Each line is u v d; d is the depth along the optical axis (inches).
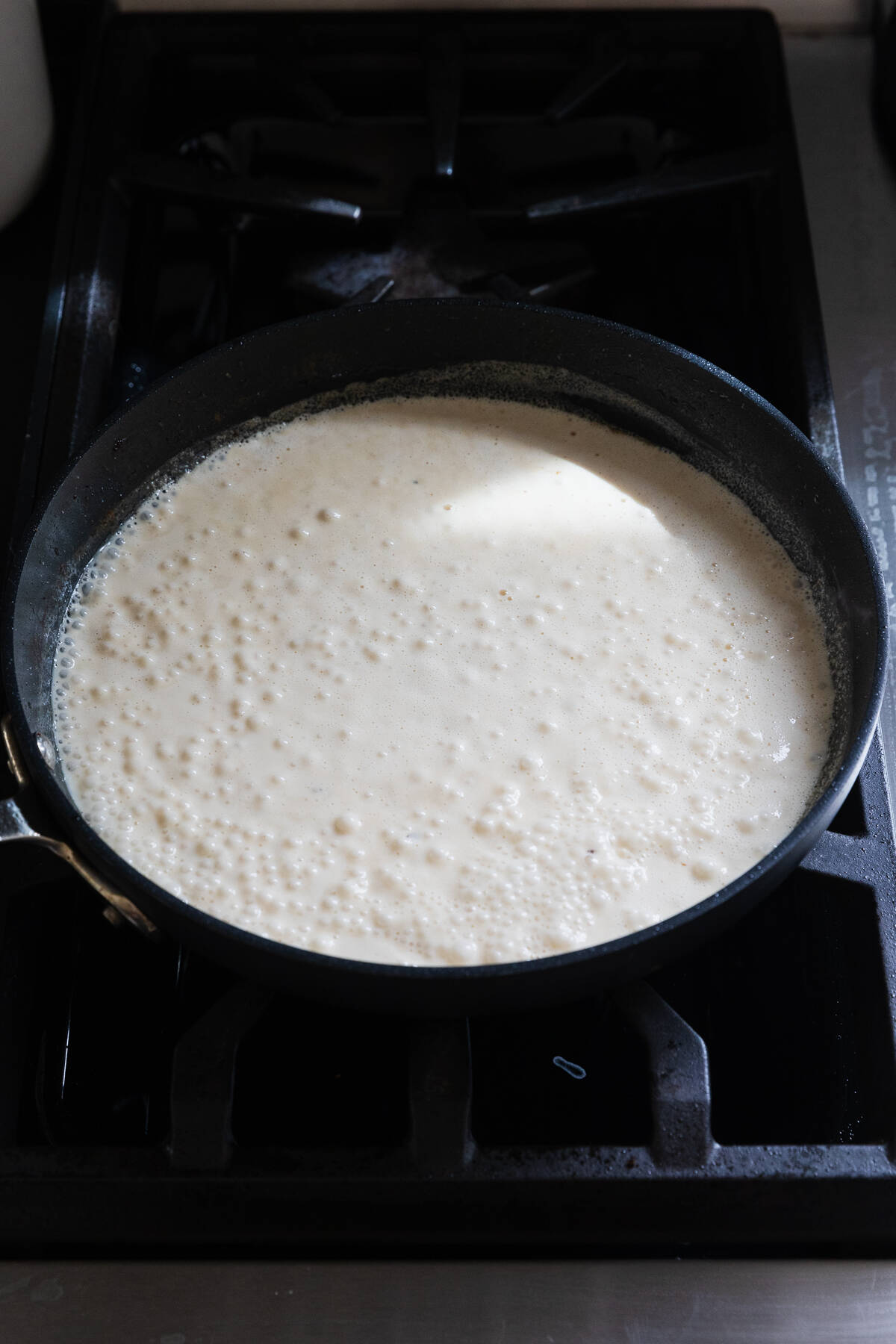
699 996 23.8
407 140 32.4
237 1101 22.7
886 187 31.4
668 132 32.4
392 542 26.2
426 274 29.4
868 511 27.4
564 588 25.6
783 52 33.0
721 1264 20.7
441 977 18.4
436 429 27.8
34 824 20.6
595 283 31.2
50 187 31.9
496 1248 21.2
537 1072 23.1
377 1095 22.9
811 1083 23.1
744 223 30.8
